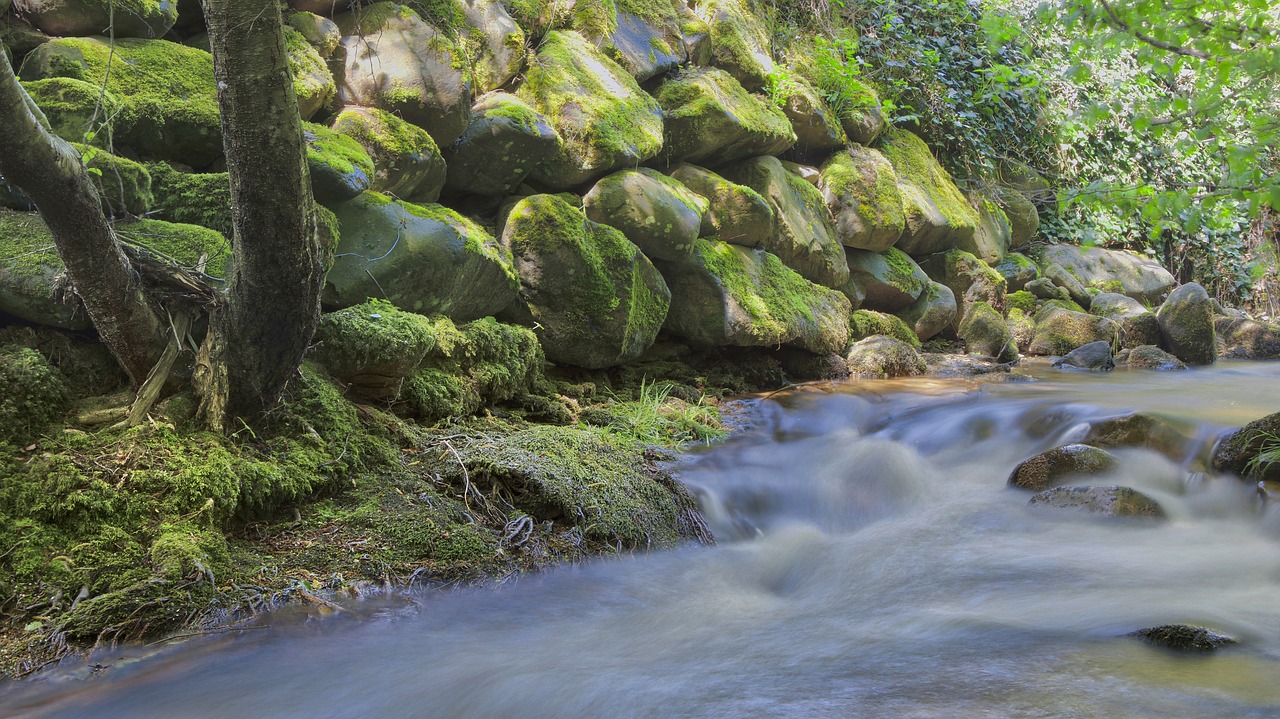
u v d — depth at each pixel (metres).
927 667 2.86
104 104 3.97
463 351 4.97
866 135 9.00
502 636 3.30
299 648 3.06
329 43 5.26
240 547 3.42
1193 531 4.38
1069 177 11.77
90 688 2.72
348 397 4.39
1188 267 13.21
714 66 7.82
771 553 4.32
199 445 3.53
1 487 3.11
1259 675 2.70
